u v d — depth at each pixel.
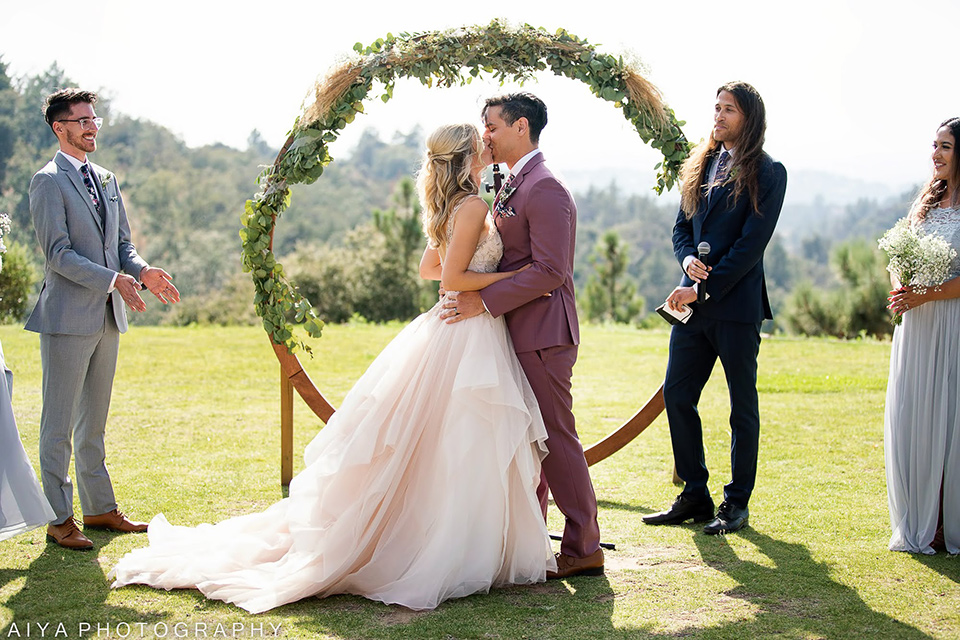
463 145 3.14
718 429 5.72
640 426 4.15
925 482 3.38
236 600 2.85
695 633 2.62
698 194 3.78
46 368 3.41
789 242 131.12
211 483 4.35
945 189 3.55
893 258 3.41
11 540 3.46
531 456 3.03
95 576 3.08
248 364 8.75
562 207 3.08
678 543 3.52
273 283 3.90
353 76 3.66
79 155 3.49
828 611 2.79
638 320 22.34
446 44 3.67
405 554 2.98
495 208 3.21
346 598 2.93
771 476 4.53
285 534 3.20
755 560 3.29
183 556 3.10
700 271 3.59
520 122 3.14
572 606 2.85
